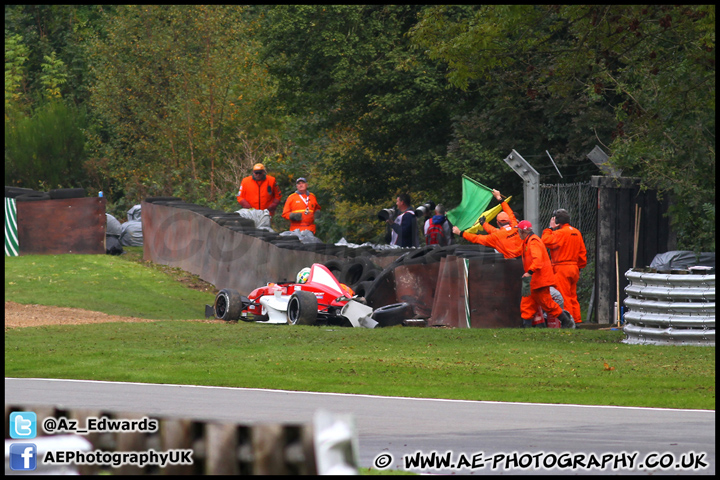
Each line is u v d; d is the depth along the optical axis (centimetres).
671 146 6619
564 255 6688
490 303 6488
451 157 10231
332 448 1407
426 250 7131
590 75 7519
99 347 5169
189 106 16250
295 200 9600
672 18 6122
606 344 5384
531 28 6581
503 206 6969
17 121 16612
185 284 9338
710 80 6216
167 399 3450
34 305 7688
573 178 10262
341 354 4912
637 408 3319
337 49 11025
